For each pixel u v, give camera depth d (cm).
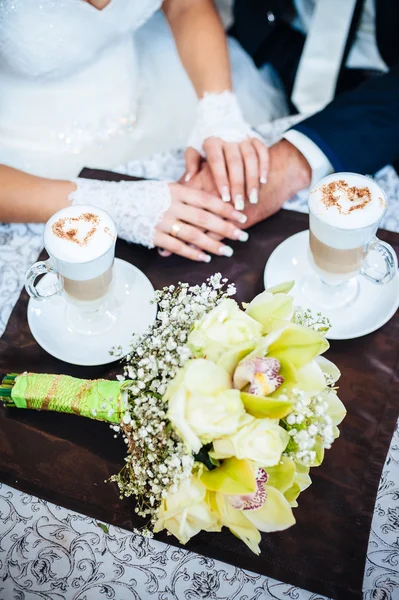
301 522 95
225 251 124
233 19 219
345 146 137
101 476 99
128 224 127
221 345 75
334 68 202
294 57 214
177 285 121
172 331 85
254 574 92
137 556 93
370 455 100
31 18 145
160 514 77
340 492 97
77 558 93
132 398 88
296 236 124
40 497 97
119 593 91
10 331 114
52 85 163
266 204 132
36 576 92
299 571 91
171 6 177
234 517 75
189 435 69
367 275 115
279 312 81
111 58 165
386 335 112
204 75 163
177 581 92
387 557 94
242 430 70
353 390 106
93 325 112
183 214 127
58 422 104
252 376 73
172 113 184
